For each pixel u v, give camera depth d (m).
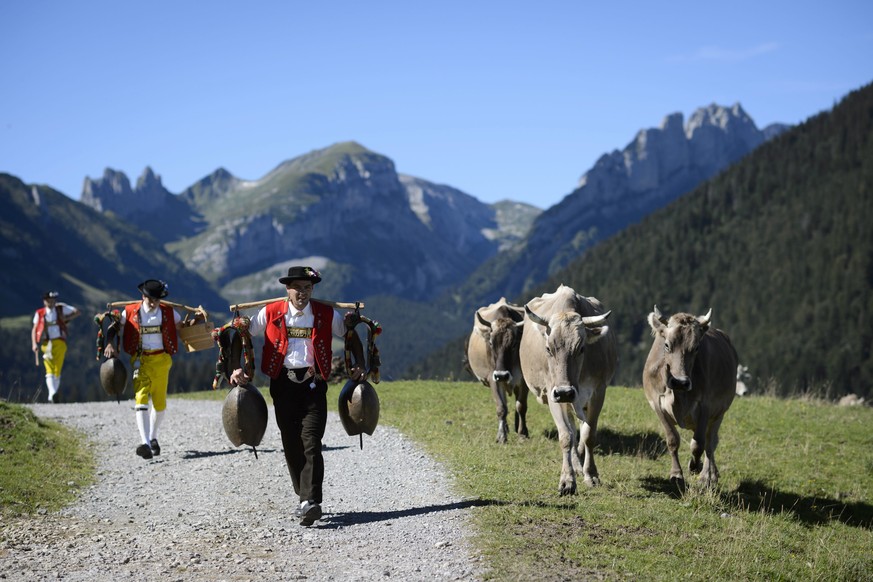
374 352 8.72
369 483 10.40
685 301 168.75
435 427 14.45
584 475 10.41
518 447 12.66
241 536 7.97
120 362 11.94
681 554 7.65
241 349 8.48
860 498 11.60
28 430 12.53
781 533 9.21
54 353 18.09
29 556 7.17
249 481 10.64
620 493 9.88
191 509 9.23
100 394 134.12
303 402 8.37
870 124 195.12
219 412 17.14
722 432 15.11
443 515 8.58
